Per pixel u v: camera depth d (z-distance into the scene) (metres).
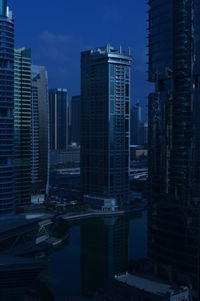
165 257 196.00
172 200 193.38
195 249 180.50
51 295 185.62
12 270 169.25
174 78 195.50
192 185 183.50
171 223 193.12
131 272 198.75
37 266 171.75
